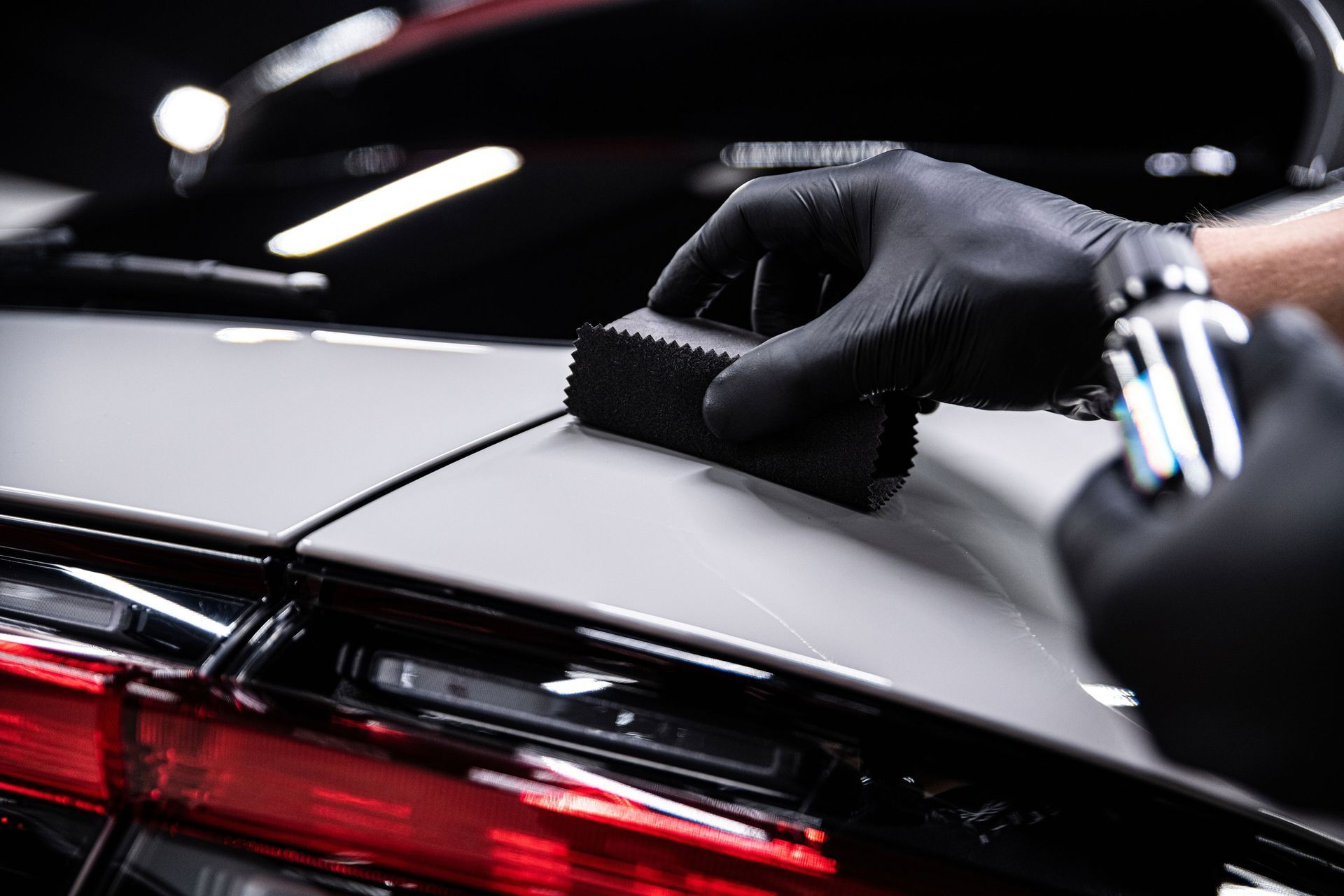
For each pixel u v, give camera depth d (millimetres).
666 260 1193
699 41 1495
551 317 1101
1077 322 607
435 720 509
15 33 7129
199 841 524
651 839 481
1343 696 339
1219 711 360
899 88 1441
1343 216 557
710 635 520
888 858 479
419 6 1685
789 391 668
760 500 664
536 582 543
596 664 525
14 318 955
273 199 1357
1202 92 1347
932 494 720
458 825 497
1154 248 484
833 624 541
